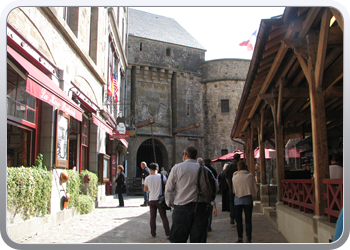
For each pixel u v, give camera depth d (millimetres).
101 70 13438
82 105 10367
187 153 4305
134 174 24969
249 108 10766
